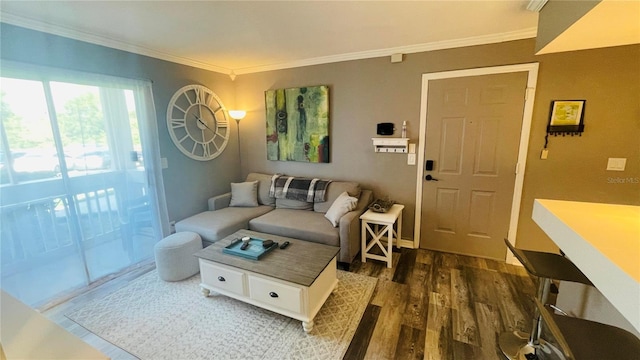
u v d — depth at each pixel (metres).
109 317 2.14
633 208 1.47
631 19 1.31
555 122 2.55
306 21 2.29
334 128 3.58
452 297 2.36
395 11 2.10
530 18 2.23
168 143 3.30
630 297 0.79
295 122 3.76
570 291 1.84
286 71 3.73
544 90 2.56
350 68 3.35
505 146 2.78
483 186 2.94
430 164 3.13
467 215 3.06
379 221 2.83
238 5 1.98
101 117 2.62
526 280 2.61
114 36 2.62
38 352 0.77
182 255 2.64
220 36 2.64
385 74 3.18
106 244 2.73
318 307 2.05
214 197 3.71
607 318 1.44
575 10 1.38
